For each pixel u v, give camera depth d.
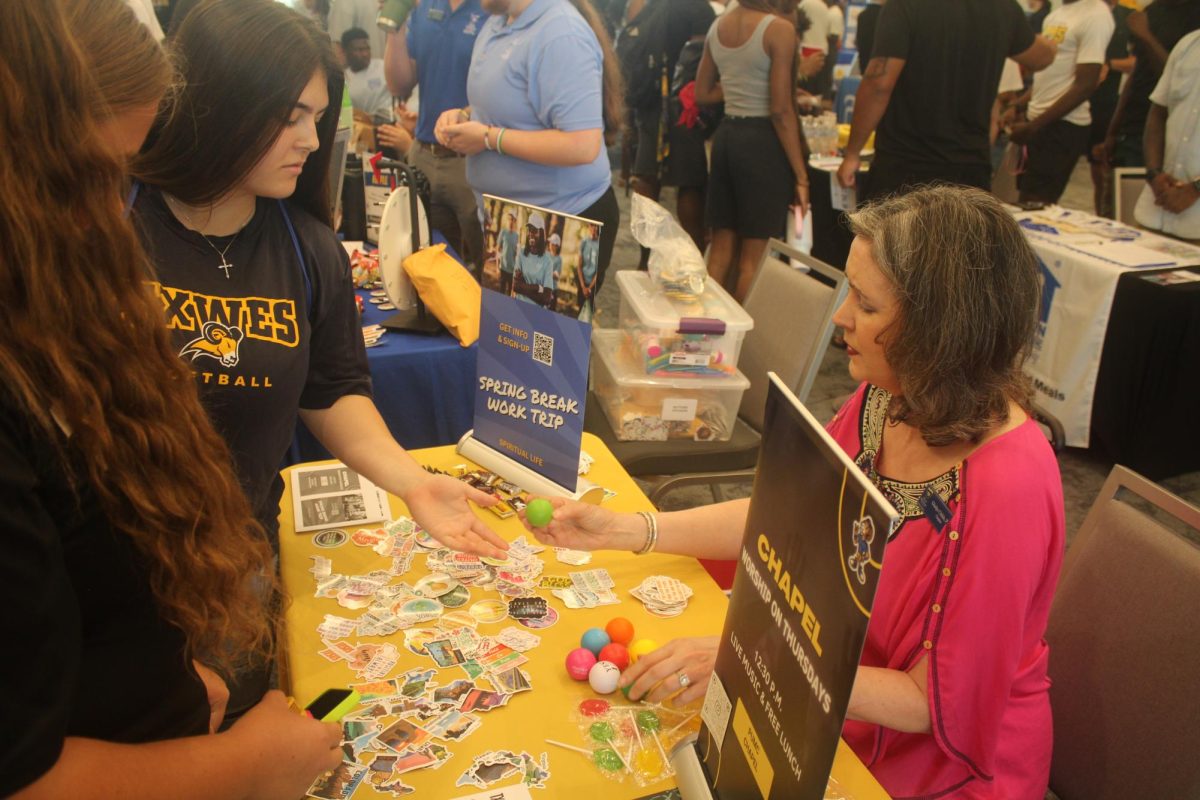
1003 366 1.11
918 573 1.17
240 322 1.29
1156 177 3.89
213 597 0.82
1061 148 5.03
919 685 1.13
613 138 3.09
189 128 1.14
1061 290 3.46
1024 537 1.09
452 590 1.38
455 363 2.42
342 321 1.46
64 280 0.64
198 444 0.79
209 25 1.13
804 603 0.77
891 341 1.12
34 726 0.61
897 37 3.79
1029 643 1.23
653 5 4.98
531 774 1.05
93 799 0.67
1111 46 5.80
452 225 3.71
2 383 0.61
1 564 0.58
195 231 1.28
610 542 1.43
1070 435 3.53
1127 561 1.31
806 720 0.76
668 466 2.40
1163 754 1.21
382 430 1.48
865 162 4.91
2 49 0.57
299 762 0.87
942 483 1.16
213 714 0.96
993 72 3.83
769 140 4.05
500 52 2.79
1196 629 1.20
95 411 0.67
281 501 1.60
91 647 0.74
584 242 1.36
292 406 1.38
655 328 2.30
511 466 1.63
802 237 4.27
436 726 1.11
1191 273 3.27
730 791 0.93
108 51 0.68
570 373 1.47
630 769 1.06
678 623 1.34
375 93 4.62
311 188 1.40
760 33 3.83
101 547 0.71
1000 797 1.22
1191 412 3.37
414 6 3.27
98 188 0.65
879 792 1.06
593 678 1.17
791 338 2.41
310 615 1.31
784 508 0.83
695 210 5.05
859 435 1.35
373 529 1.53
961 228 1.07
